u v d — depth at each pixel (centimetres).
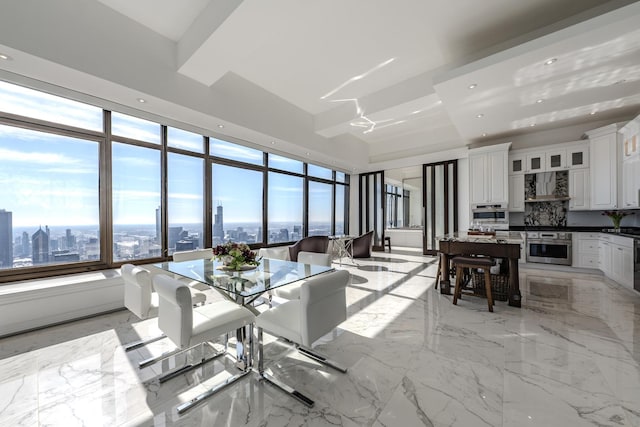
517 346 230
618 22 226
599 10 261
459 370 196
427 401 164
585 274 482
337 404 162
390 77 410
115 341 246
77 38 254
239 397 171
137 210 373
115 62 278
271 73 399
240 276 226
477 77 318
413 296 377
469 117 457
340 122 511
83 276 312
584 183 502
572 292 383
